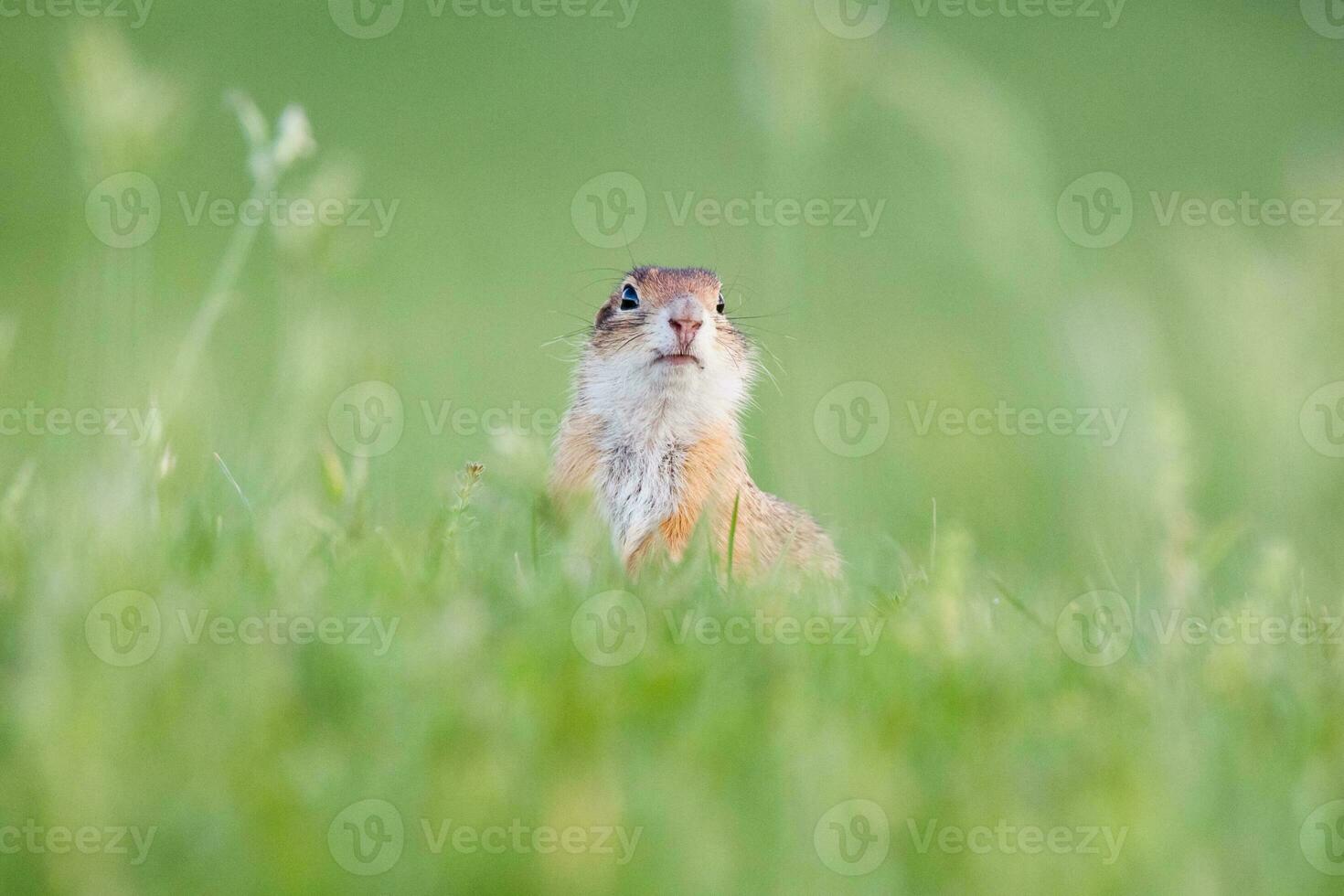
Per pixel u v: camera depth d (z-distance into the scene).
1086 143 38.81
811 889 5.56
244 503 9.30
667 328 12.30
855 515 15.74
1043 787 6.26
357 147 36.28
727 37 46.75
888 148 34.00
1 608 7.12
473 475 9.62
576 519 10.90
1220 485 15.55
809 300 18.70
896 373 23.52
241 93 11.02
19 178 32.12
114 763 5.70
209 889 5.25
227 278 10.60
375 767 5.88
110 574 7.59
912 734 6.67
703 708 6.54
